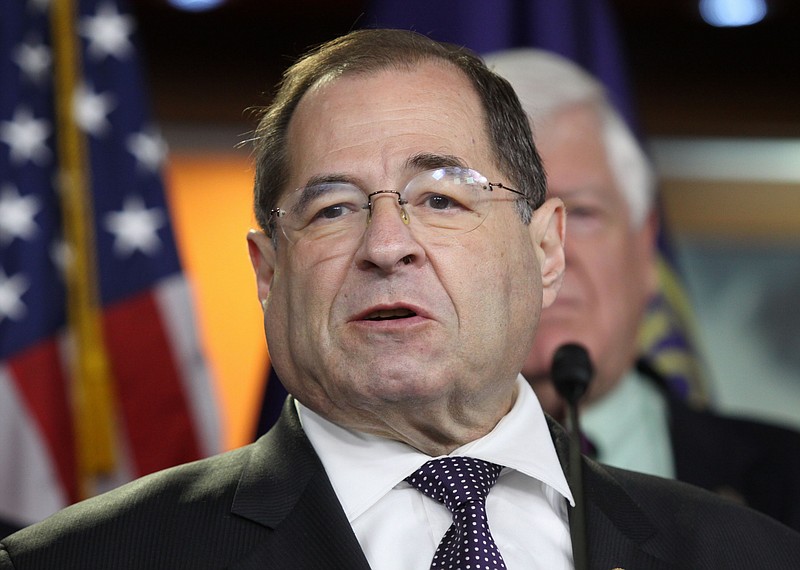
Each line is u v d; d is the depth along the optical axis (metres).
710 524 5.88
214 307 14.93
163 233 12.18
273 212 5.69
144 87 12.51
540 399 10.35
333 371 5.28
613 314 10.86
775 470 10.34
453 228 5.40
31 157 11.92
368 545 5.27
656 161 16.11
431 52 5.87
